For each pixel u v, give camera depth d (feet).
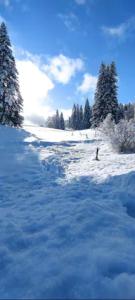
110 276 11.98
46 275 12.14
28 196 26.73
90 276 11.81
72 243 14.98
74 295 10.85
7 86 110.22
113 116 131.23
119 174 31.71
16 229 17.39
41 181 33.76
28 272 12.54
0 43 110.01
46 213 20.08
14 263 13.50
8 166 42.98
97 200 23.45
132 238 15.88
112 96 133.39
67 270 12.28
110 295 10.75
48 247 14.74
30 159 49.57
